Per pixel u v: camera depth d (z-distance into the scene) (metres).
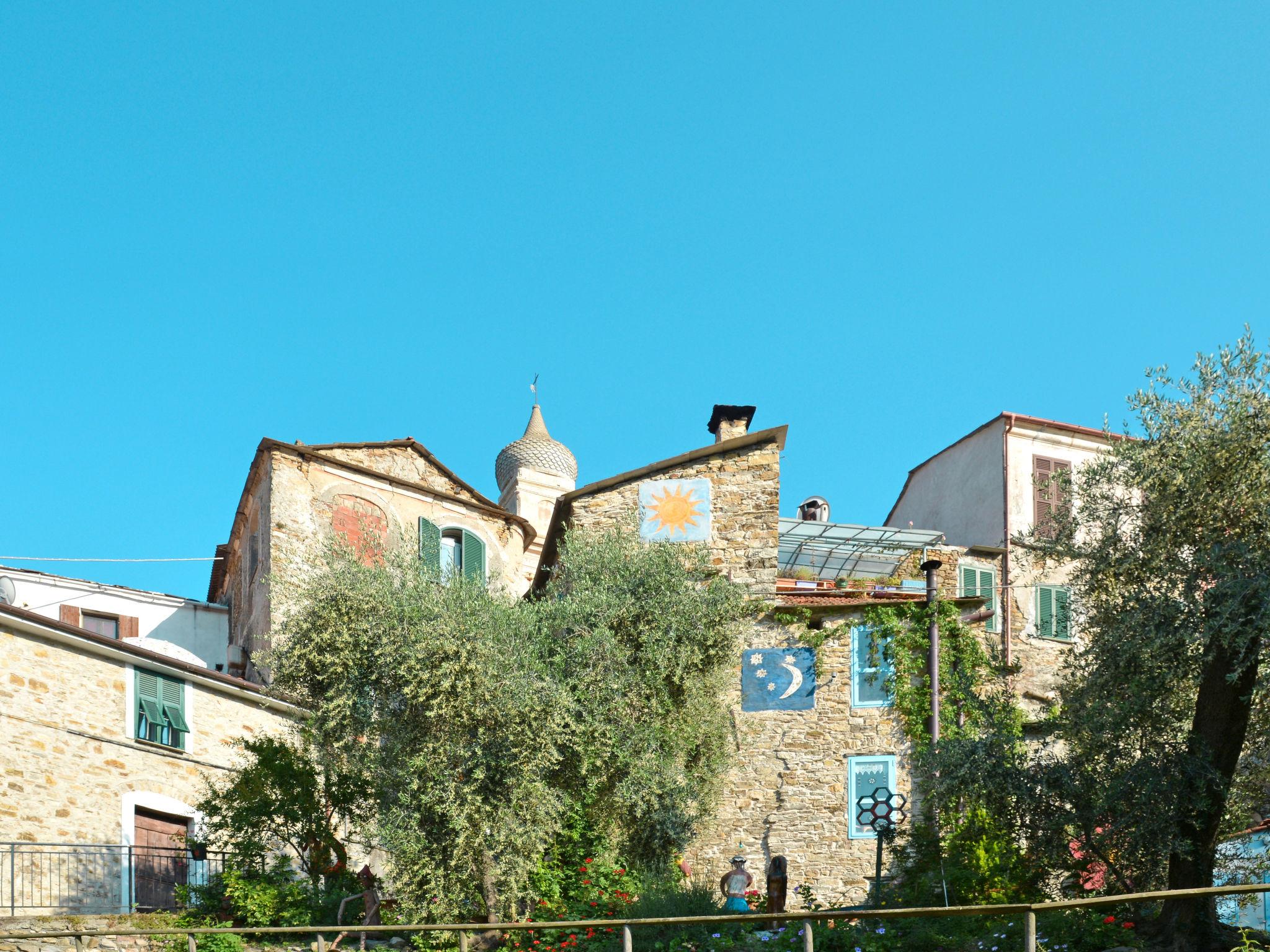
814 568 34.16
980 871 18.80
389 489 31.58
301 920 19.95
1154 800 16.56
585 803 21.34
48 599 31.20
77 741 22.28
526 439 54.16
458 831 19.48
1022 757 18.09
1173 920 16.33
